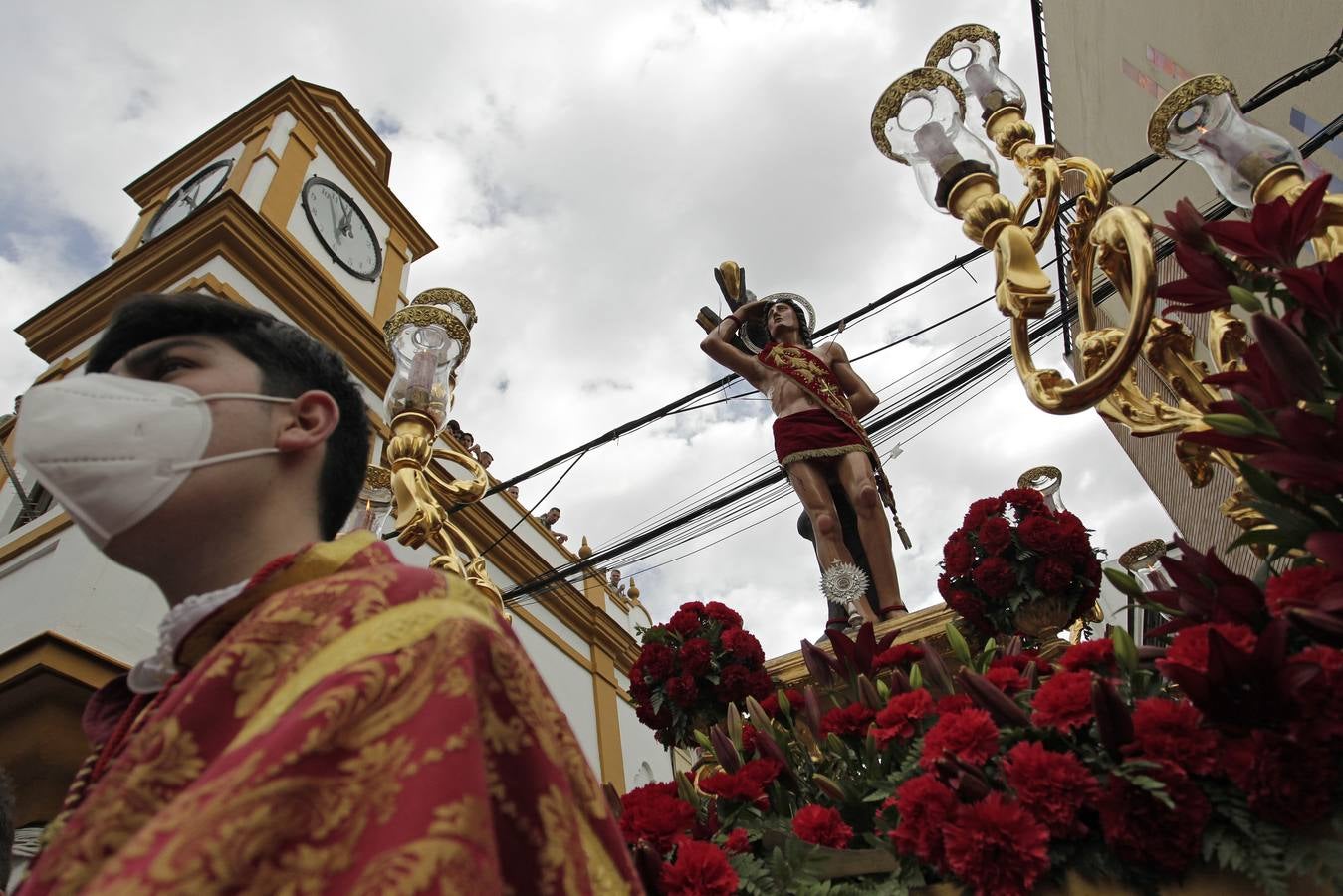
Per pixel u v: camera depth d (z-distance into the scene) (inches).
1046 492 194.1
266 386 58.8
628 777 489.4
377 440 450.0
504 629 48.6
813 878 86.6
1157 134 107.8
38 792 255.4
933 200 116.3
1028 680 97.5
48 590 323.6
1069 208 254.1
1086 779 76.0
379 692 36.7
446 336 173.6
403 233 622.8
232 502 54.0
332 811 33.0
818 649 119.3
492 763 40.4
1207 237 91.5
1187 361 99.7
